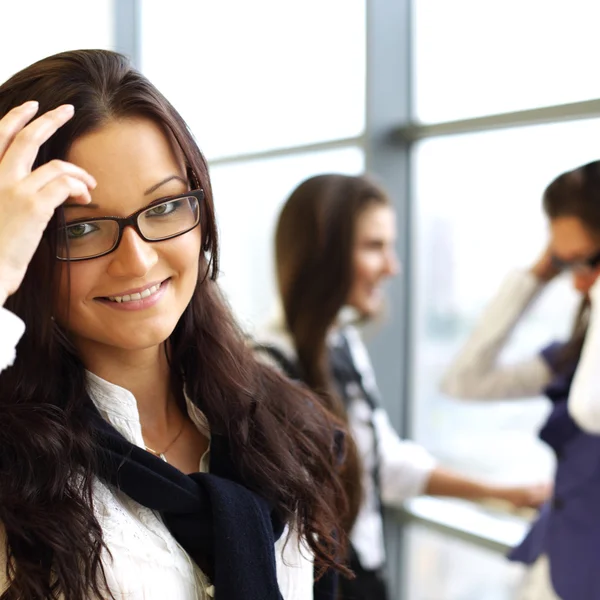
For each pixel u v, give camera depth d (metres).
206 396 1.05
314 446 1.11
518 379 2.07
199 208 0.92
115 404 0.95
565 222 1.70
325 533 1.05
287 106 3.12
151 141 0.86
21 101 0.86
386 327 2.76
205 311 1.07
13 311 0.88
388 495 2.09
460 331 2.62
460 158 2.56
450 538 2.70
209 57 3.54
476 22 2.47
